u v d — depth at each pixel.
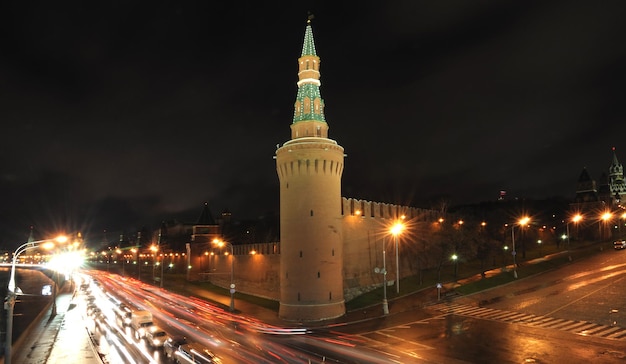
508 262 81.88
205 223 109.69
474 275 70.44
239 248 82.12
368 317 49.34
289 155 54.00
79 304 73.06
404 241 72.00
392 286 64.12
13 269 28.95
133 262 195.00
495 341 36.38
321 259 51.66
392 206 70.44
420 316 48.31
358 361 30.88
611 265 72.81
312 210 52.59
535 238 106.12
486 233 82.56
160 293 84.31
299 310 50.62
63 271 127.62
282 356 32.25
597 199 129.50
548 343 35.00
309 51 58.00
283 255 53.69
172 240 150.00
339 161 55.28
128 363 31.80
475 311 49.09
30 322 50.59
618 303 47.22
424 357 32.16
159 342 36.53
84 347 38.66
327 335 41.16
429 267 76.81
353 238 61.38
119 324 49.28
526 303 51.00
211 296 76.94
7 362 27.17
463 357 32.06
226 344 36.81
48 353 36.72
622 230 121.44
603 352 31.95
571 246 102.00
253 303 65.44
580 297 51.47
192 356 29.94
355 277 60.44
